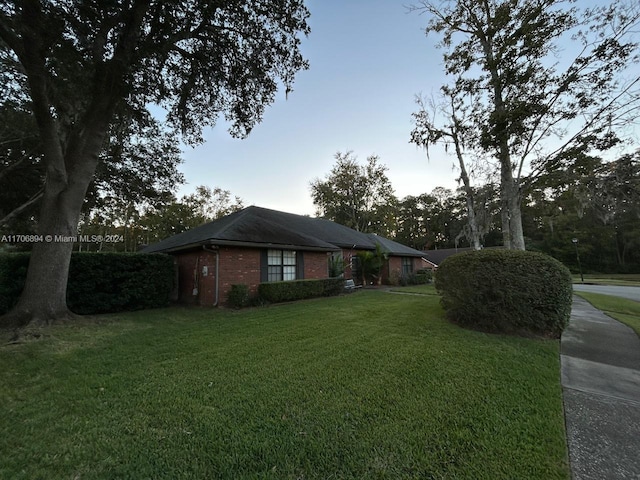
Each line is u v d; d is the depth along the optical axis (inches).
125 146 444.8
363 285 660.1
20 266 284.7
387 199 1318.9
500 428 96.3
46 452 84.4
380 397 116.7
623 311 328.2
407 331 220.5
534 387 127.9
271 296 381.4
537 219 1331.2
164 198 540.4
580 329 237.0
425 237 1786.4
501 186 363.6
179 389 125.9
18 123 369.1
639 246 1242.6
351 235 756.0
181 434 93.0
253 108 348.5
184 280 424.8
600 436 95.4
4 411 107.2
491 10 335.0
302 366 151.3
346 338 203.3
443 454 83.0
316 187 1376.7
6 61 273.0
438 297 442.0
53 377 139.6
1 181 434.9
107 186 479.2
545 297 208.8
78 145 281.9
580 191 333.1
